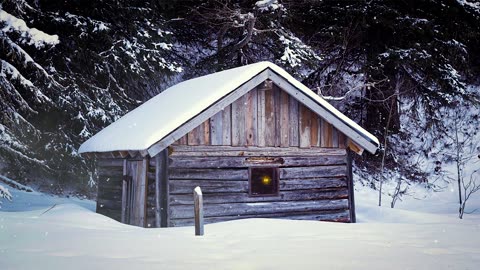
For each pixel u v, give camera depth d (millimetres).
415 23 23297
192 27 28078
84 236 8938
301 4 25578
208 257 6965
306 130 14492
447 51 24000
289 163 14211
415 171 24875
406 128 27328
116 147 13492
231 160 13500
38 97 19266
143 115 15305
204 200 13086
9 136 19531
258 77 13477
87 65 22688
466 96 24219
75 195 22391
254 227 10141
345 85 27984
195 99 13297
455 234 9359
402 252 7359
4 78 18656
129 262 6605
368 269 6223
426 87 25422
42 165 21031
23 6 19594
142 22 23859
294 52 24156
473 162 24891
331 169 14719
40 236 8922
